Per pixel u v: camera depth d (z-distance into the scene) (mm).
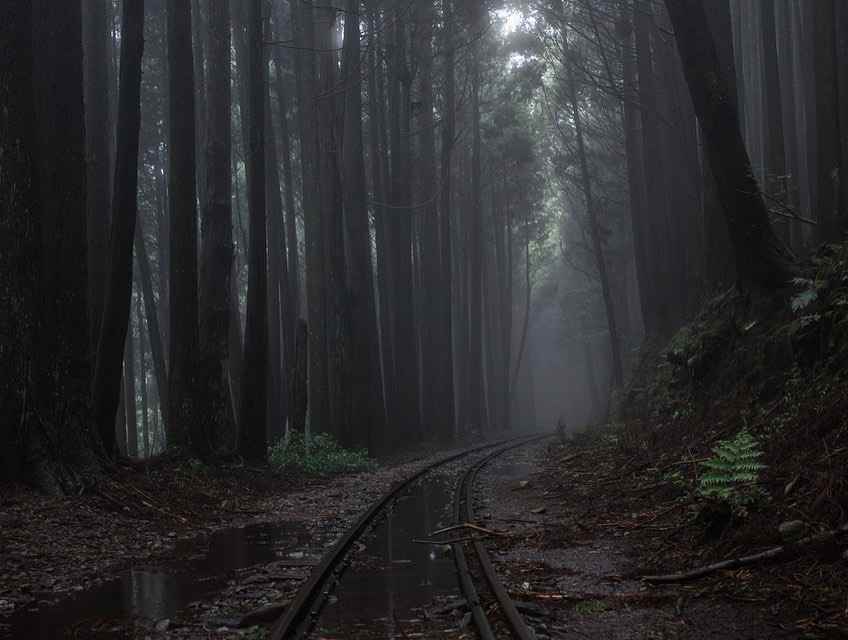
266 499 15617
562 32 30672
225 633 5969
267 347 19438
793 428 9422
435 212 39000
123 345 14641
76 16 13594
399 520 12039
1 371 11812
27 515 10578
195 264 17016
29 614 6691
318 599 6750
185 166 16828
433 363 38844
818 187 17625
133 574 8461
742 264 14031
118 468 13555
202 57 29484
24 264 12023
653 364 24984
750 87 34844
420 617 6238
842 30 18219
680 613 6094
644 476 12508
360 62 28359
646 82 26609
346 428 26938
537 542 9609
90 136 19250
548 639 5477
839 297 11188
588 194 33000
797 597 6012
